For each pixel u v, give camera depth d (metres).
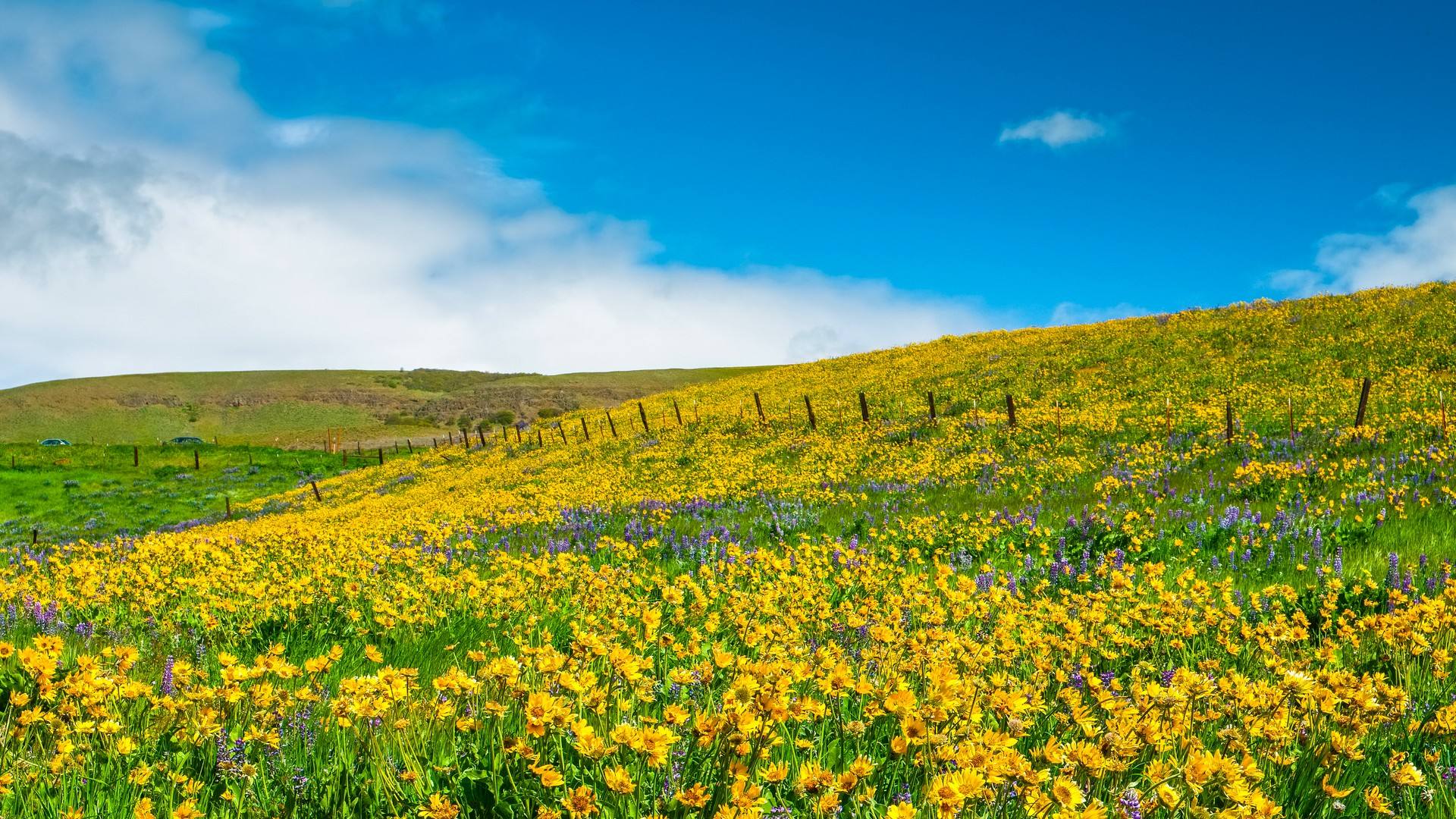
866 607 6.57
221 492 54.94
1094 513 13.64
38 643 3.77
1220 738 3.55
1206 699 3.86
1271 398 27.16
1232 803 2.88
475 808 2.90
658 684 4.45
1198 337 41.06
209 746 3.47
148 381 168.25
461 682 3.54
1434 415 20.80
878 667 4.89
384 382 178.12
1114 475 18.66
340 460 69.94
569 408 152.62
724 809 2.49
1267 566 10.12
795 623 6.07
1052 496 17.66
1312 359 32.50
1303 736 3.68
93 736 3.52
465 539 16.22
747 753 2.95
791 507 18.91
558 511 20.34
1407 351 30.58
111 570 9.55
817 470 26.92
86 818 2.95
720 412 46.38
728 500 21.61
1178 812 2.88
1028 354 46.12
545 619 7.11
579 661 3.95
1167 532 12.41
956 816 2.54
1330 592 7.77
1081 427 27.48
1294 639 5.60
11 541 37.34
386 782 3.12
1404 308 37.72
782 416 40.59
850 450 29.75
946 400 37.62
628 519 18.33
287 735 3.69
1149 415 27.73
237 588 7.77
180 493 53.72
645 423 45.78
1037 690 4.34
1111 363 39.31
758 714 2.93
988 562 11.07
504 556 10.20
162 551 11.42
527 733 2.99
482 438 58.09
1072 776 2.96
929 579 9.31
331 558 10.68
